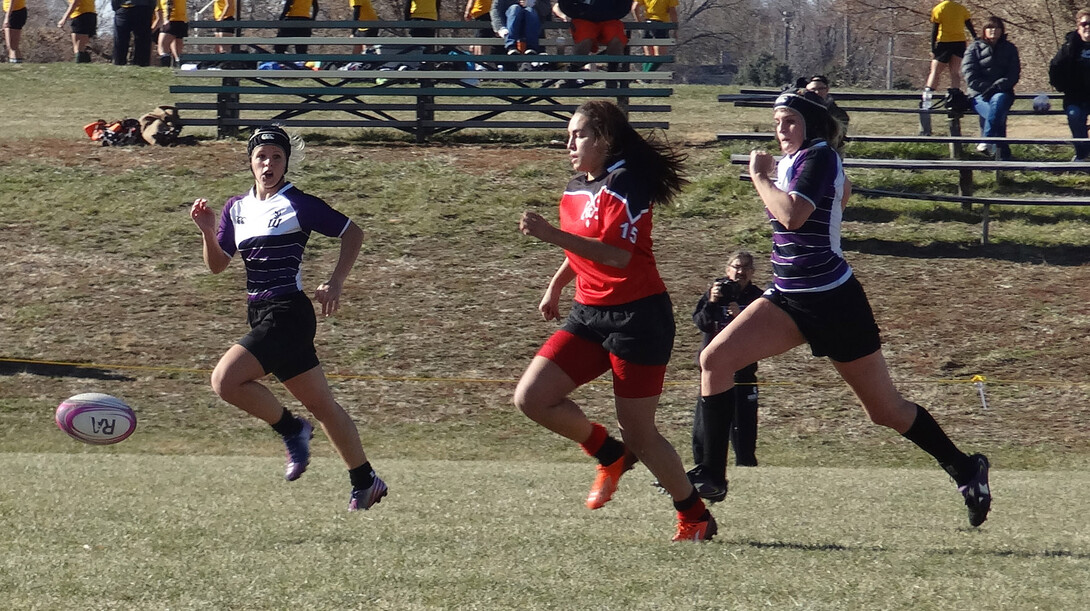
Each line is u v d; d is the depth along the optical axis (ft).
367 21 256.93
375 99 297.33
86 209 216.74
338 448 75.15
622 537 64.28
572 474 107.86
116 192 224.74
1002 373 164.76
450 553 57.16
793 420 154.20
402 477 101.86
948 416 154.10
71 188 225.76
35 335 172.24
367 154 249.34
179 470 104.78
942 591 49.44
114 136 251.19
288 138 73.31
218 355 168.25
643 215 60.13
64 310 179.93
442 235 210.18
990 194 229.86
